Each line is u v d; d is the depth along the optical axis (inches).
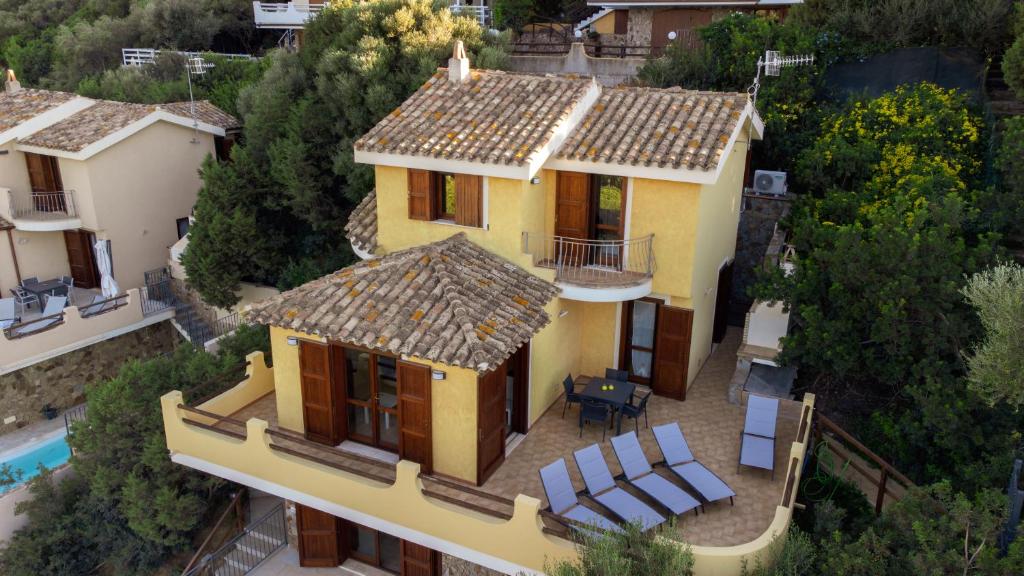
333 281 609.9
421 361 553.6
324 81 1029.2
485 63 1058.7
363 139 670.5
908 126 882.1
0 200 1175.0
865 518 572.4
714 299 760.3
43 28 2380.7
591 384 640.4
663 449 569.9
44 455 977.5
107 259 1157.7
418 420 573.0
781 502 498.0
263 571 666.2
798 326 717.9
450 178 668.1
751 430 601.9
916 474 627.5
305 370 613.3
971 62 953.5
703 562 457.7
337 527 652.1
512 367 622.8
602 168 622.8
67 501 802.2
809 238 727.1
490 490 565.0
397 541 641.0
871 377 698.8
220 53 1946.4
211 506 776.9
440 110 695.1
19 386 1030.4
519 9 1628.9
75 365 1090.1
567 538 478.0
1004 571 402.3
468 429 558.3
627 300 677.3
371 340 544.1
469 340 528.4
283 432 650.2
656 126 652.1
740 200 820.0
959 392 589.6
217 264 1074.1
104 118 1230.3
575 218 666.2
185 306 1208.8
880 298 614.9
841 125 924.6
